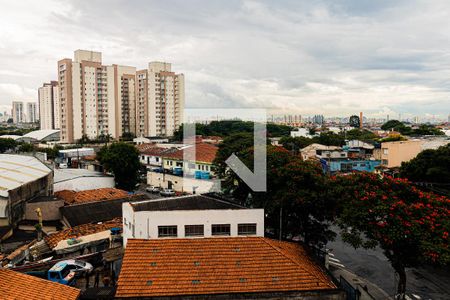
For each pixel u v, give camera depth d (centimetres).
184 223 2344
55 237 2900
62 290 1675
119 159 5531
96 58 11938
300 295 1798
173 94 13262
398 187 2241
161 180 6184
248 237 2278
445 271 2906
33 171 4009
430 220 1970
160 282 1816
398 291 2177
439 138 7794
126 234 2666
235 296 1747
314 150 7419
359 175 2392
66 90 11225
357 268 2983
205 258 2034
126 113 13250
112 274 2473
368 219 2103
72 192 4303
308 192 2606
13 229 3212
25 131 17150
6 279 1659
